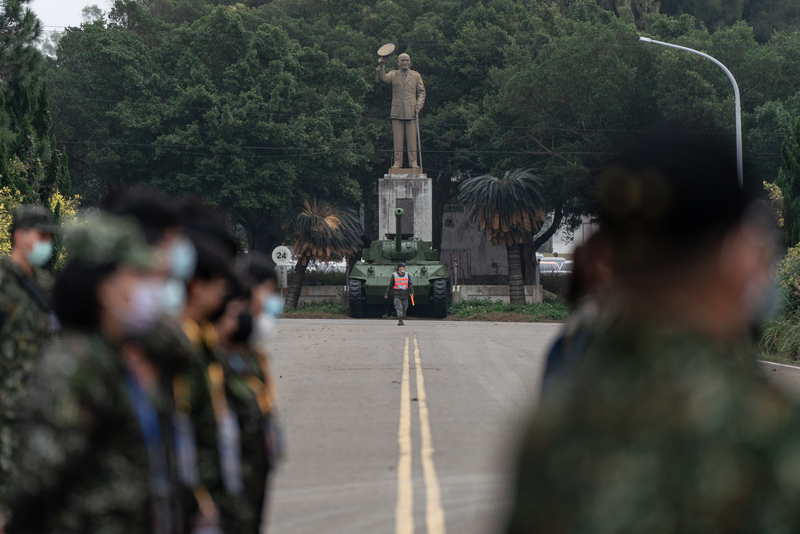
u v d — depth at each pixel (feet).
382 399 72.13
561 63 258.98
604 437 6.82
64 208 159.84
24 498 17.49
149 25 300.40
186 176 274.36
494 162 300.40
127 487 18.12
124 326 19.10
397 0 354.95
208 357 25.93
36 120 166.20
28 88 159.22
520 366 96.37
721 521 6.37
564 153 271.08
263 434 26.89
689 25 305.94
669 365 7.01
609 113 256.52
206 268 26.50
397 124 296.92
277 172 277.85
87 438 17.71
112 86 285.43
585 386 7.22
